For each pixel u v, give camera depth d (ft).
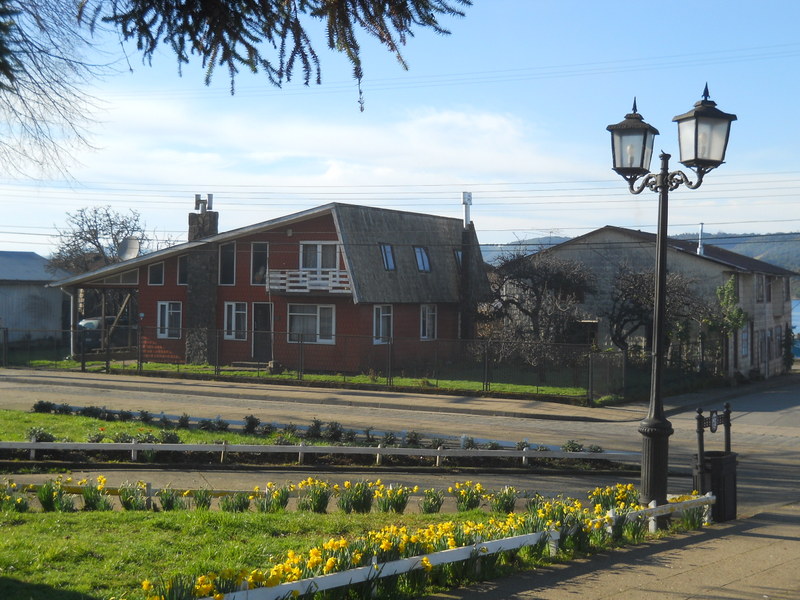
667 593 24.53
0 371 119.65
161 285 131.34
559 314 124.16
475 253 143.74
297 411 84.48
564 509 32.35
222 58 20.93
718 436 77.25
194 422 65.26
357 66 20.56
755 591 25.11
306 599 21.01
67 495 36.11
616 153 38.42
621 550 30.86
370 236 122.31
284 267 122.42
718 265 134.51
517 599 23.44
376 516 35.45
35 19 23.22
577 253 144.97
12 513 31.30
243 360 124.77
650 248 140.15
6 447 47.47
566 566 27.81
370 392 102.73
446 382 107.96
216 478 47.01
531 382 111.14
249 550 27.09
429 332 134.00
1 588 21.39
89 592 21.58
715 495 38.93
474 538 26.55
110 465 48.55
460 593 24.00
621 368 103.50
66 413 67.72
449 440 62.49
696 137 36.04
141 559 25.20
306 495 38.99
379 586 22.79
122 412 66.44
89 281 135.33
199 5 20.17
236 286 125.80
